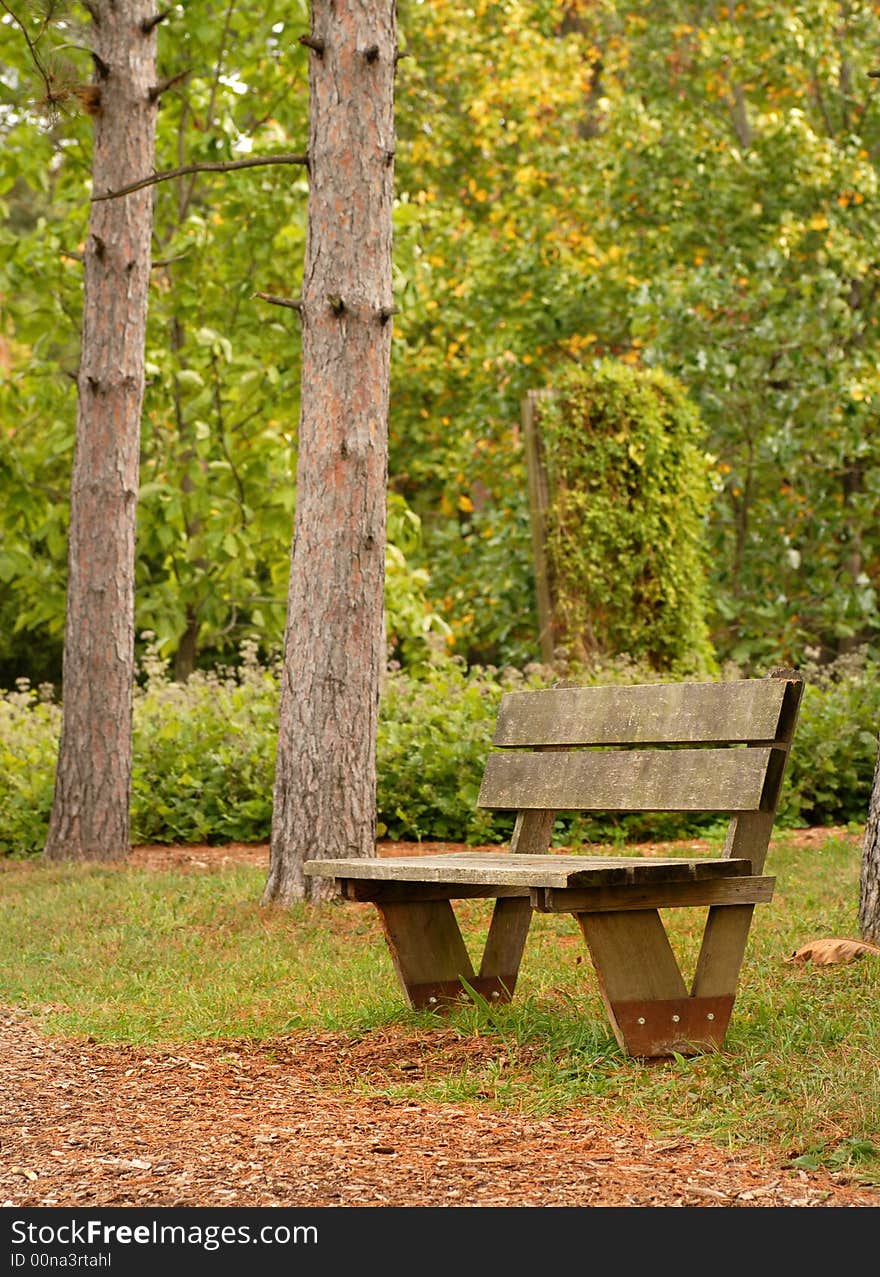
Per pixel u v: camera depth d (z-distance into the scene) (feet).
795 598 64.69
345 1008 18.45
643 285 60.39
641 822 35.53
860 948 18.78
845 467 65.92
